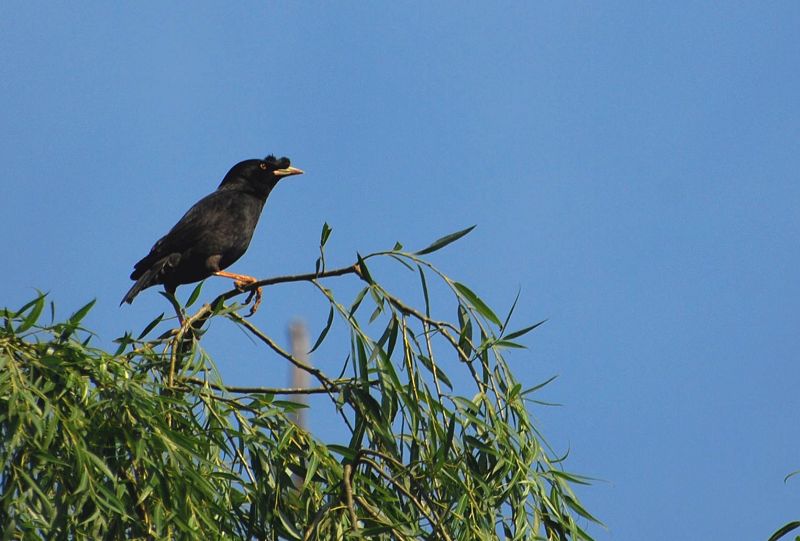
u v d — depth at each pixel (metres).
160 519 8.24
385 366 9.46
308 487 9.41
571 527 9.17
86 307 8.96
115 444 8.58
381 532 8.77
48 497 8.18
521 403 9.49
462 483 9.01
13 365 8.33
